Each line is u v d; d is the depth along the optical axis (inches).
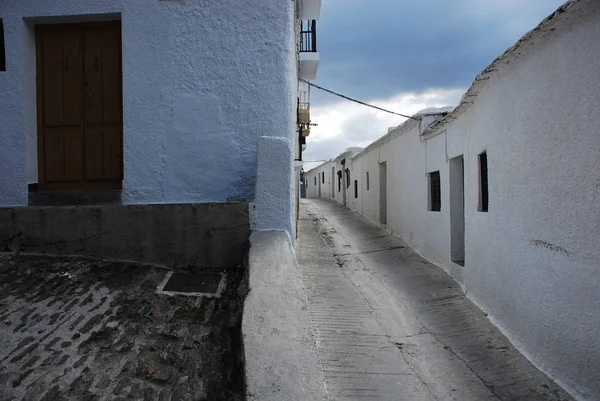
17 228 188.9
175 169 208.2
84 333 131.2
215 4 208.2
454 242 319.3
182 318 142.4
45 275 167.3
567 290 163.5
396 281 317.4
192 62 207.9
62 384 109.3
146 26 208.2
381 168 579.8
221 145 207.9
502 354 195.8
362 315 245.1
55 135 224.5
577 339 156.9
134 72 208.1
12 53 215.6
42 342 126.2
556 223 171.3
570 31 159.2
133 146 208.7
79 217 185.9
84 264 177.6
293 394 101.0
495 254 230.4
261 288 140.7
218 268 181.6
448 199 324.2
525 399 160.2
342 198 912.9
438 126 335.6
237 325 137.5
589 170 150.6
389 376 178.2
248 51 207.9
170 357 121.6
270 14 208.1
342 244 464.1
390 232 513.7
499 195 225.6
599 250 145.5
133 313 143.4
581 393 153.6
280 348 114.9
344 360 189.9
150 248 183.0
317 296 274.1
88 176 222.7
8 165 217.0
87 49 223.1
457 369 186.4
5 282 161.5
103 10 210.1
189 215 183.0
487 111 242.1
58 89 224.5
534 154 188.1
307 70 511.2
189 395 108.2
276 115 207.6
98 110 222.5
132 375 113.8
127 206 184.5
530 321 190.7
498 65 215.2
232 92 207.9
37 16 213.9
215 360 121.6
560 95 167.5
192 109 207.9
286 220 185.3
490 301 236.8
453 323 234.5
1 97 216.2
